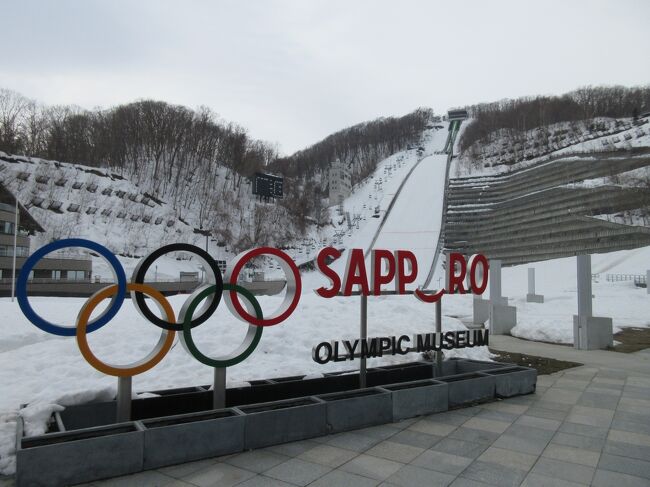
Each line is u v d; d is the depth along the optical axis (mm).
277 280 71562
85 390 7668
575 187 75438
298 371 11211
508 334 22266
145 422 6570
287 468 6188
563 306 33375
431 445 7121
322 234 114938
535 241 73875
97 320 6844
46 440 5879
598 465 6371
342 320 15203
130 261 74438
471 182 116500
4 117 100562
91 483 5664
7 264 51844
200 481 5750
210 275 7945
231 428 6715
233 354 7980
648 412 9008
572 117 157500
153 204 95125
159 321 7211
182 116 121875
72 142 108562
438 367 11680
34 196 78062
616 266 55312
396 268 10438
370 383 10734
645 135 122062
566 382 11727
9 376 9945
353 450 6887
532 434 7664
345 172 148000
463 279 11617
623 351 17125
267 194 113188
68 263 58000
